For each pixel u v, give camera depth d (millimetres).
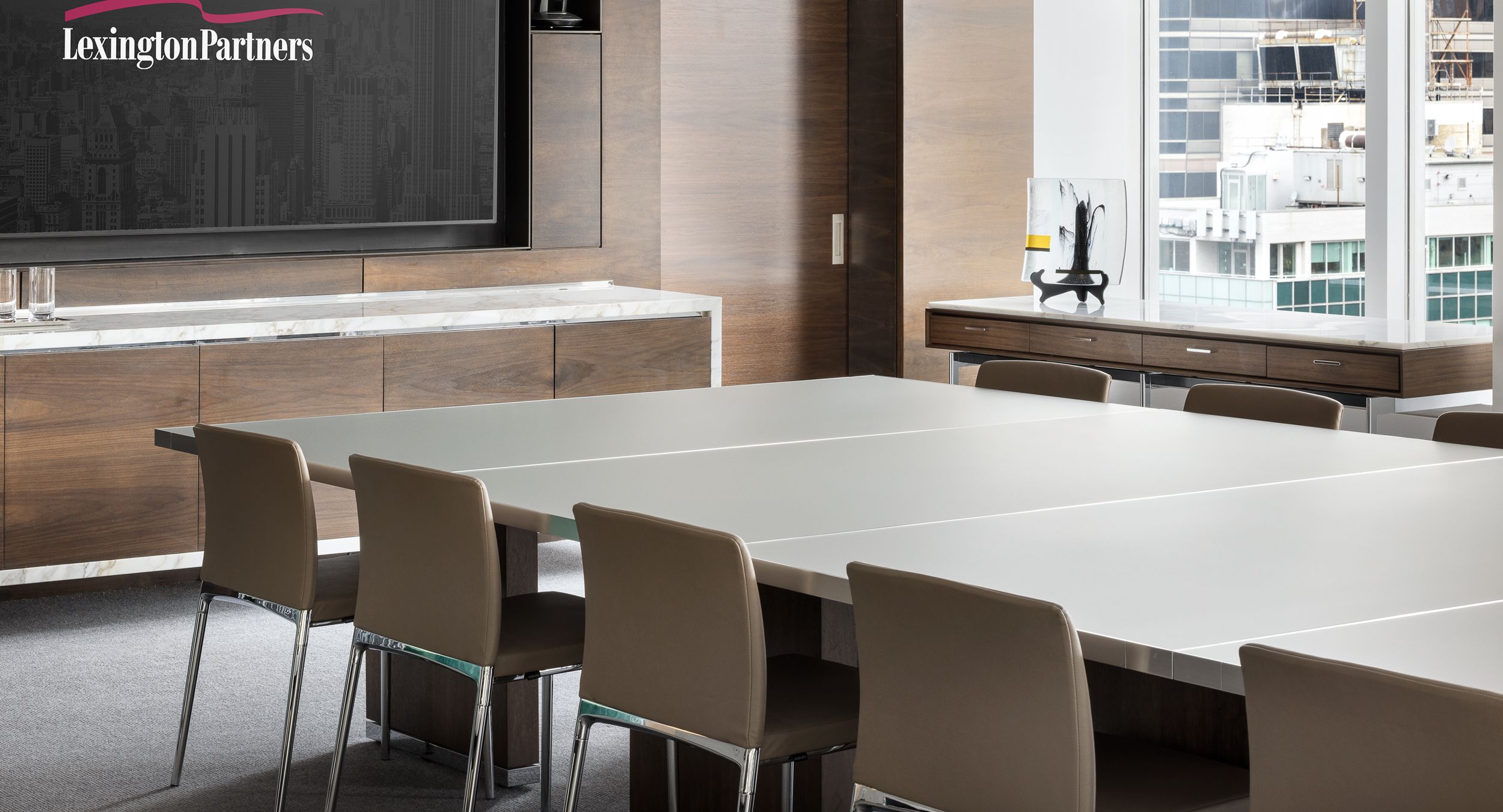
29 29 5543
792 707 2750
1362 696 1719
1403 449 3582
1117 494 3047
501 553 3736
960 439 3748
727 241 7191
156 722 4266
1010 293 7637
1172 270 7836
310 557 3355
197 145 5879
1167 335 6125
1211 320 6141
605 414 4191
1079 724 2018
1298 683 1778
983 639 2092
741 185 7203
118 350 5250
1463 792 1649
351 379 5691
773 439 3744
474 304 6164
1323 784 1778
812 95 7355
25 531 5133
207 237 5934
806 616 3326
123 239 5789
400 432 3850
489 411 4254
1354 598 2252
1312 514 2848
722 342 7219
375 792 3762
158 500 5375
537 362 6059
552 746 3867
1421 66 6711
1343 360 5562
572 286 6738
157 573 5902
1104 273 6723
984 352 6875
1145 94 7832
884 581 2195
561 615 3354
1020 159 7586
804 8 7289
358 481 3166
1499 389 5508
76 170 5672
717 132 7117
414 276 6379
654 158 6855
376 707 4176
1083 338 6438
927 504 2969
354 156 6180
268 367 5535
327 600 3461
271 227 6039
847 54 7434
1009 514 2867
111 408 5250
